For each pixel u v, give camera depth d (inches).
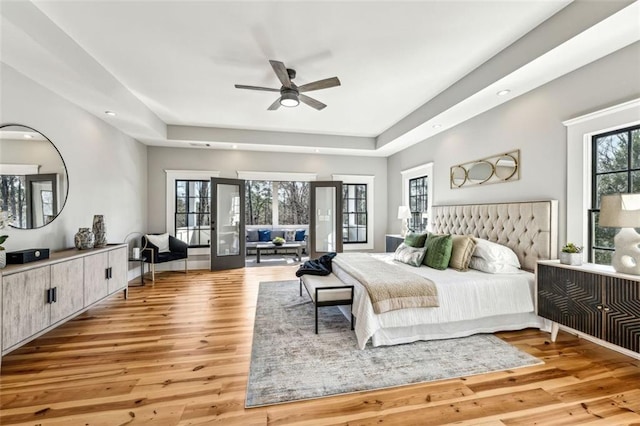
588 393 72.8
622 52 90.0
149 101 159.2
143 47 105.8
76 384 76.3
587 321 87.9
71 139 133.0
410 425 62.1
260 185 386.9
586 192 102.3
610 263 98.1
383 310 95.3
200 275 210.2
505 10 86.3
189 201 239.5
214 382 77.6
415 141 210.2
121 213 182.2
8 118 100.3
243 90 144.1
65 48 97.1
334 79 107.0
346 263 139.6
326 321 120.9
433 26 93.8
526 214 120.5
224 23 91.9
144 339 103.6
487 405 68.4
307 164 254.8
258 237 312.3
